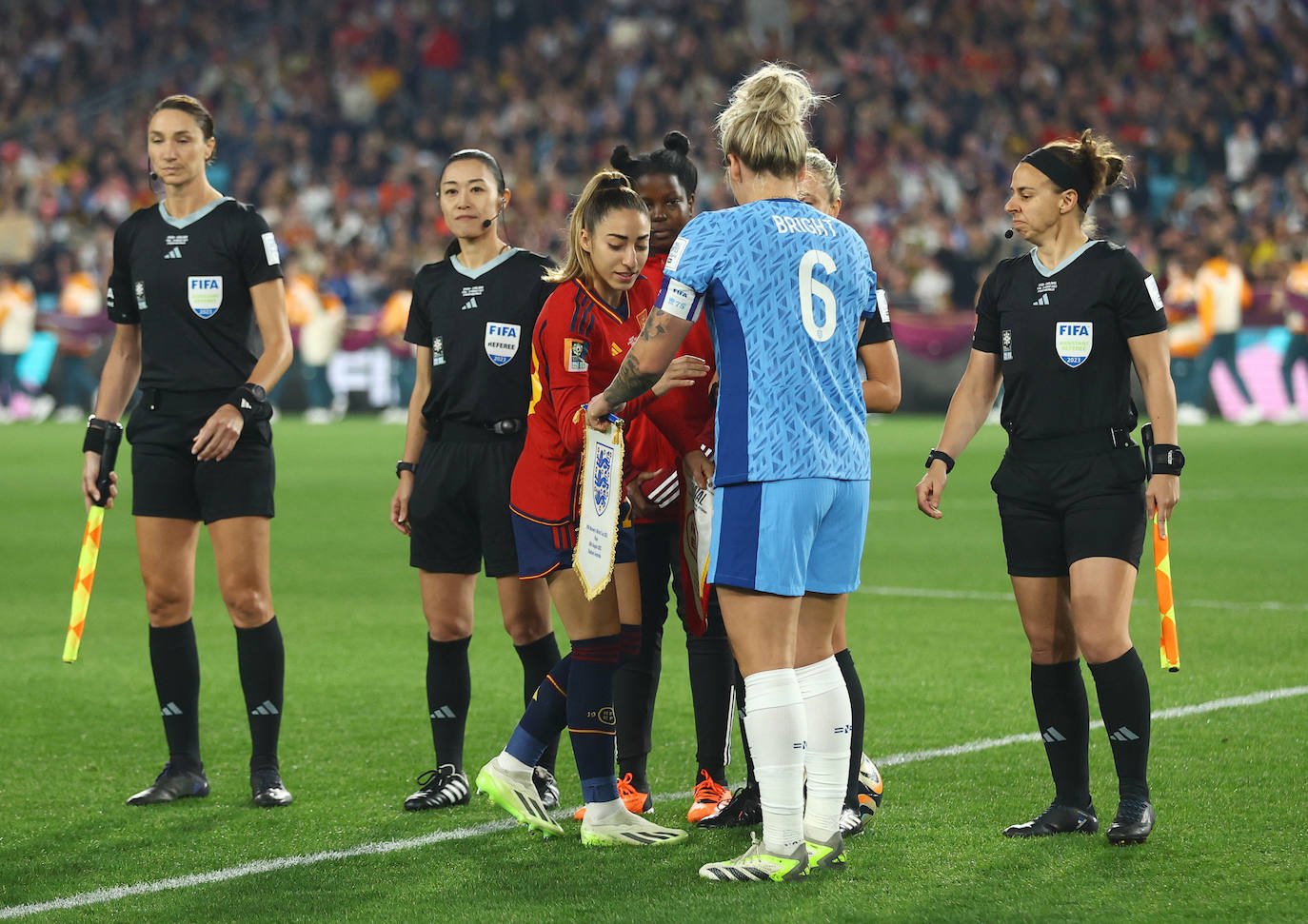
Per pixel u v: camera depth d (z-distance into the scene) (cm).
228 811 1630
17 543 3812
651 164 1725
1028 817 1549
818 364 1366
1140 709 1459
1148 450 1486
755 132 1384
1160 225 8994
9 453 6253
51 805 1650
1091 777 1711
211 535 1717
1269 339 7512
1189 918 1229
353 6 11825
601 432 1452
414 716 2064
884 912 1262
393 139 10756
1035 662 1528
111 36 11806
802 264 1360
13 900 1327
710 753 1630
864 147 9838
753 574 1348
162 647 1711
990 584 3136
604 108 10475
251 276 1739
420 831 1547
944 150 9906
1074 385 1488
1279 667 2264
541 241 9575
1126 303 1475
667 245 1730
